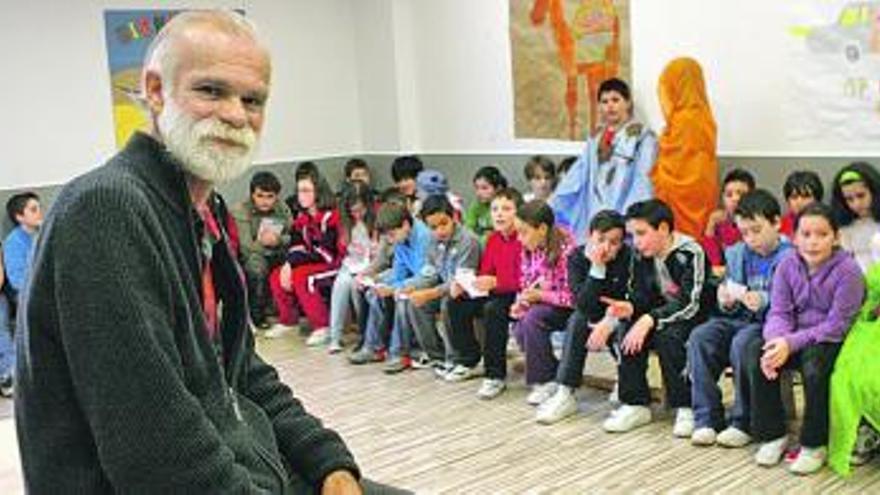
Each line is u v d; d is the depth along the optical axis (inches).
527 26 199.6
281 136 234.5
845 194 136.3
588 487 112.7
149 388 44.2
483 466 122.0
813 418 112.5
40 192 202.4
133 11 212.4
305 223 200.1
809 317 116.1
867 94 147.8
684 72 156.3
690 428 126.8
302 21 236.2
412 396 154.6
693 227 156.6
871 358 109.3
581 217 176.2
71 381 45.5
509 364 167.9
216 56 49.3
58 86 203.9
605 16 182.7
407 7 230.7
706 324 126.2
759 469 114.4
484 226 187.8
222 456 46.6
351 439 135.4
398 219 170.4
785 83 157.9
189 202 50.8
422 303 164.7
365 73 241.9
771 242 124.5
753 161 163.8
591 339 134.3
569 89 192.7
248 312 59.7
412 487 116.6
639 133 166.7
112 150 212.4
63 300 43.8
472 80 216.7
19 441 47.3
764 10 158.7
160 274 46.1
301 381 167.2
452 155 225.0
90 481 46.2
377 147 242.1
